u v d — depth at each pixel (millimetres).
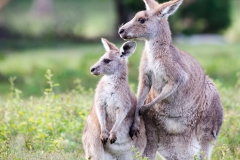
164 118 11984
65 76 26078
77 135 13680
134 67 26234
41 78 26312
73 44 42531
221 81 24438
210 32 47188
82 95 16859
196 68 12180
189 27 42938
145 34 11867
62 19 45656
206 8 43156
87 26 48750
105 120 11703
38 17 48000
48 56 35031
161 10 11930
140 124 11906
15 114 14375
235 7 58375
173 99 11852
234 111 15453
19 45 41281
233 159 11938
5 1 42250
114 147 11617
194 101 11992
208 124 12180
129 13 42375
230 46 41938
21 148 12727
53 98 14867
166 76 11703
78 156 12164
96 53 31844
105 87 11789
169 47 11859
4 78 27797
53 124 13695
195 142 12148
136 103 12234
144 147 12047
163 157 12383
